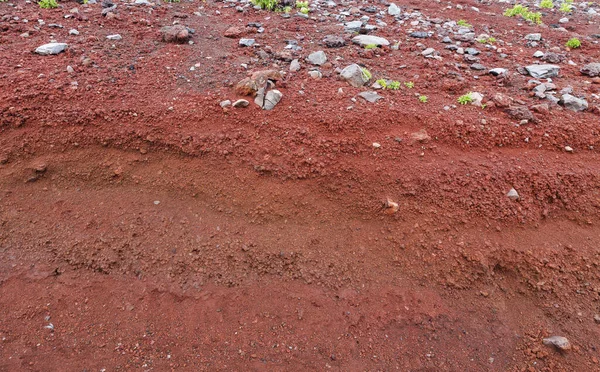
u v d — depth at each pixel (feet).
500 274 3.22
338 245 3.28
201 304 2.91
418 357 2.78
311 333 2.83
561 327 2.97
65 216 3.18
